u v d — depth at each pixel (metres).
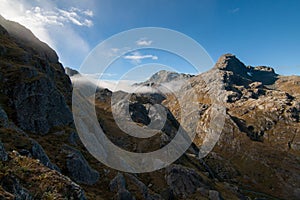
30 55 79.50
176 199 70.88
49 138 50.34
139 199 49.34
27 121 49.75
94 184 46.75
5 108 48.88
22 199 14.24
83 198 18.30
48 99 56.47
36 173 17.59
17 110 49.62
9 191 13.70
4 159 17.12
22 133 37.66
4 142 30.84
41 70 76.88
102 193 44.78
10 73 56.75
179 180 79.56
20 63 69.94
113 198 44.34
